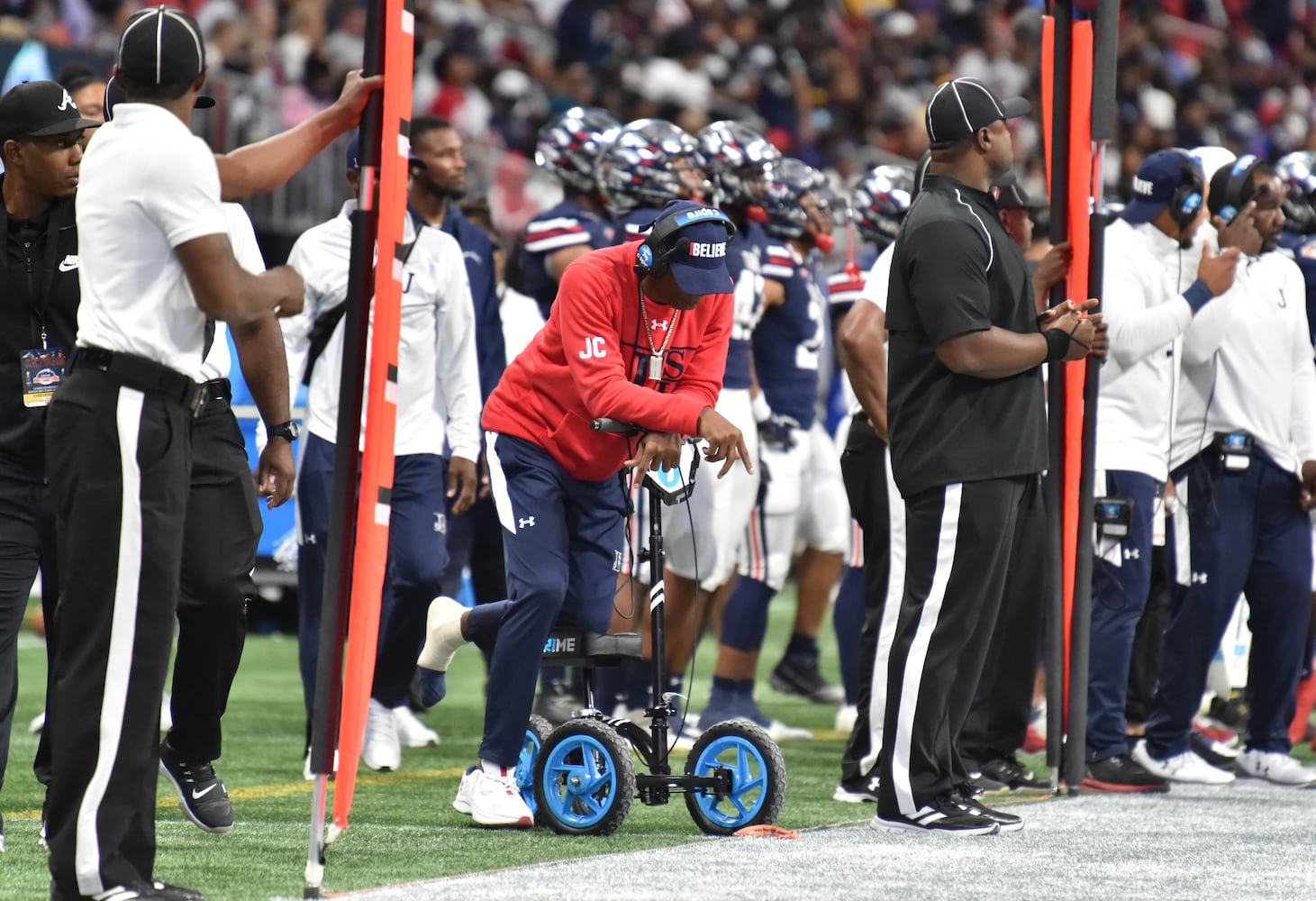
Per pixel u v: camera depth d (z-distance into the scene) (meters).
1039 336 17.25
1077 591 20.23
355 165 22.06
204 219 12.82
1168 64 75.88
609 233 26.23
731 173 25.09
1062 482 20.14
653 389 17.64
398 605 22.36
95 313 13.09
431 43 58.56
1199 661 21.75
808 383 26.38
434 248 22.61
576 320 17.11
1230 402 21.47
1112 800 20.31
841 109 65.94
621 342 17.38
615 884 14.51
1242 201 21.02
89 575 13.07
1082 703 20.39
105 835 13.16
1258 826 18.36
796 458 26.16
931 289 17.06
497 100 58.31
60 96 15.83
